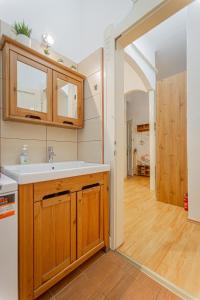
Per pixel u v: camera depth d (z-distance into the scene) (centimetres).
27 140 146
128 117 612
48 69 142
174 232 177
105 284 109
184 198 247
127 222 201
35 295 91
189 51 203
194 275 116
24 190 86
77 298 99
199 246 152
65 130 178
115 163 145
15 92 122
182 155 256
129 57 263
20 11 146
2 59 127
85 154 178
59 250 104
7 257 79
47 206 97
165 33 274
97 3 183
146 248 148
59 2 180
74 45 195
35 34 157
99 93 158
